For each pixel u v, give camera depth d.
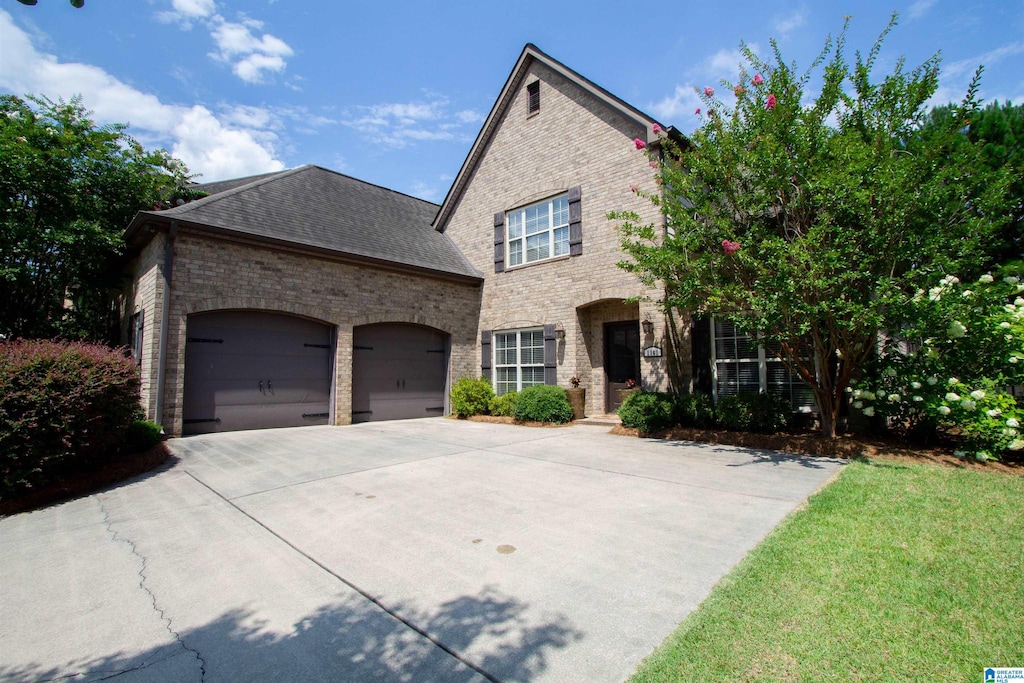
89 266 11.59
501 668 2.32
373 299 12.12
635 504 4.79
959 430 7.06
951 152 8.00
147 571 3.52
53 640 2.67
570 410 11.28
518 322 13.27
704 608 2.77
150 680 2.31
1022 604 2.70
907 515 4.14
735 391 9.73
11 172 10.30
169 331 9.10
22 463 5.30
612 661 2.34
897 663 2.23
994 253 9.02
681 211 7.53
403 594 3.10
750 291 7.02
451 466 6.71
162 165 13.58
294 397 10.94
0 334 11.27
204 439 9.15
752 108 7.39
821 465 6.21
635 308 11.48
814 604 2.76
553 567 3.41
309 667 2.39
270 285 10.40
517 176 13.71
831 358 8.36
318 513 4.75
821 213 6.59
